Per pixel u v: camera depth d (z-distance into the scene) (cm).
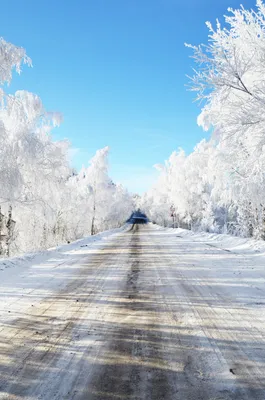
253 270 815
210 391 262
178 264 972
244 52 861
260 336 377
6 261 955
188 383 275
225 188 1262
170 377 286
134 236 2702
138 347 353
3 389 270
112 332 400
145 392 262
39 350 348
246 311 476
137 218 14250
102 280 739
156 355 332
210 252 1270
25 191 1457
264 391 260
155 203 5941
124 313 479
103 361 320
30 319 453
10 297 579
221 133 933
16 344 364
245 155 984
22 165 1362
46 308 508
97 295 594
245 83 938
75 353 339
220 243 1711
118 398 254
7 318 458
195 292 604
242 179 978
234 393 258
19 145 1230
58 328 416
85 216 3406
